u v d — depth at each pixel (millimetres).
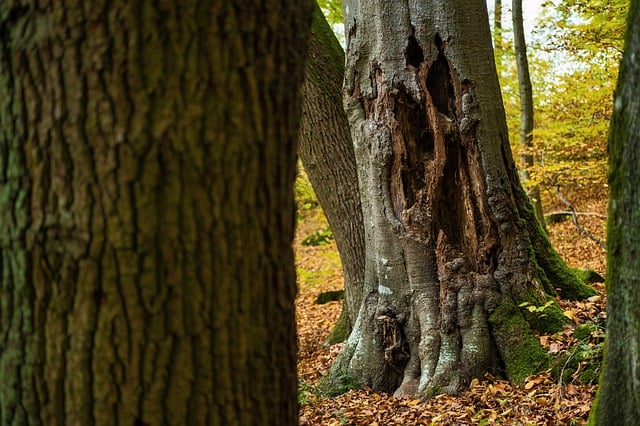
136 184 2031
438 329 6586
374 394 6680
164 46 2029
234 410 2189
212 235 2117
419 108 6855
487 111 6750
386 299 6938
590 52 11922
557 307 6582
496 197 6719
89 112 2016
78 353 2066
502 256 6703
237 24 2119
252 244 2203
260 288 2238
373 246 7070
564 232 17000
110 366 2068
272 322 2291
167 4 2021
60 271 2059
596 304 6879
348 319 9539
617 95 2816
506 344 6332
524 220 6914
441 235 6750
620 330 2846
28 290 2084
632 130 2689
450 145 6809
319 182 8891
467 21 6730
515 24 14211
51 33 2010
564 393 5363
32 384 2113
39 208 2051
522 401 5457
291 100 2336
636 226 2682
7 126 2068
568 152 14578
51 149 2033
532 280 6660
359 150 7105
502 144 6879
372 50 6902
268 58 2209
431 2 6719
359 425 5695
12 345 2121
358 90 7105
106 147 2020
